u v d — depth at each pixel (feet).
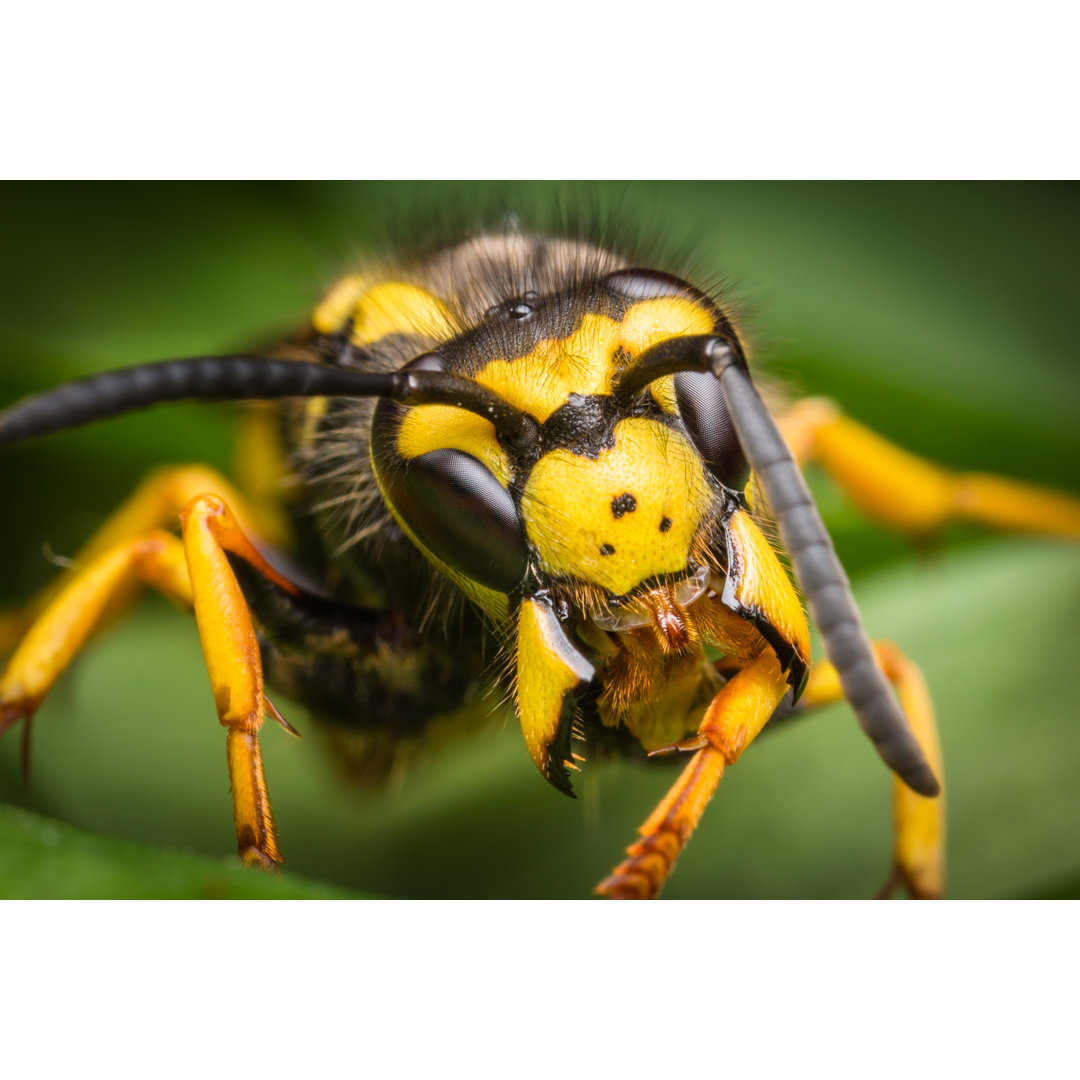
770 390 0.15
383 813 0.15
